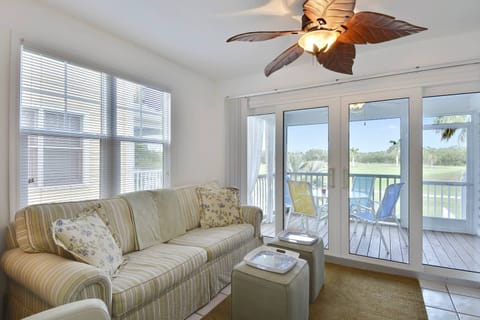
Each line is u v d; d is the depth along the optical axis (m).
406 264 2.55
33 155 1.85
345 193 2.87
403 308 1.99
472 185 3.03
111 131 2.37
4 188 1.71
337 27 1.49
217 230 2.61
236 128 3.54
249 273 1.60
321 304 2.04
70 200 2.06
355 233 2.86
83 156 2.15
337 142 2.90
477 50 2.26
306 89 3.07
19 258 1.50
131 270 1.66
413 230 2.52
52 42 1.93
